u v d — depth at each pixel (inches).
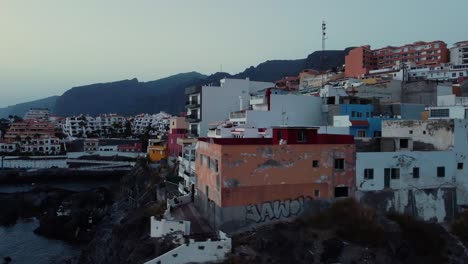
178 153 3538.4
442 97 2743.6
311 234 1417.3
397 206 1631.4
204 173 1720.0
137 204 2874.0
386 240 1440.7
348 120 2322.8
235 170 1455.5
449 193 1705.2
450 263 1464.1
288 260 1312.7
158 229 1469.0
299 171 1525.6
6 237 2682.1
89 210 3061.0
